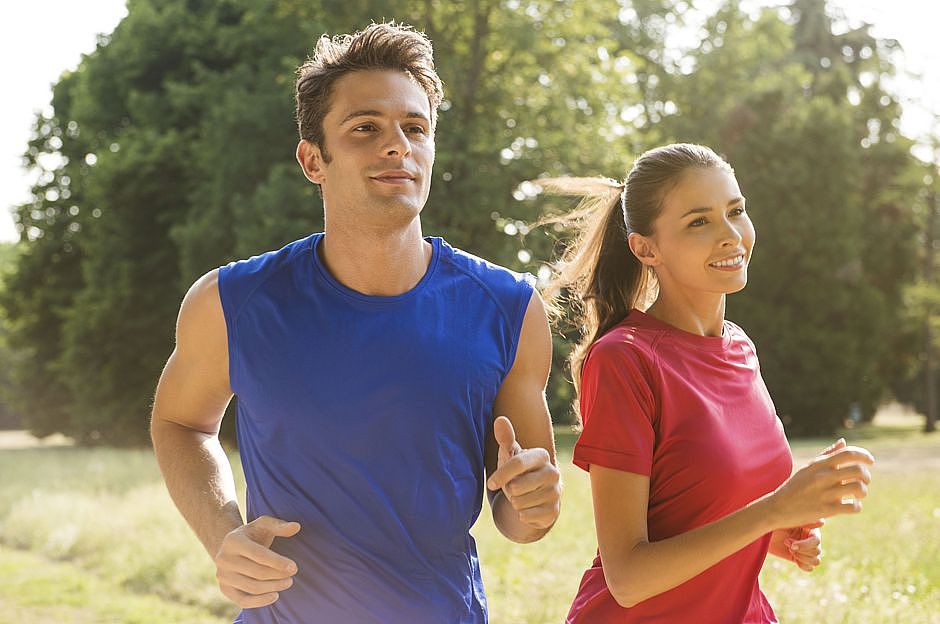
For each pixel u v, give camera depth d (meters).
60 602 7.09
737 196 2.44
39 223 33.19
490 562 7.05
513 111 25.59
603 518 2.31
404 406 2.18
